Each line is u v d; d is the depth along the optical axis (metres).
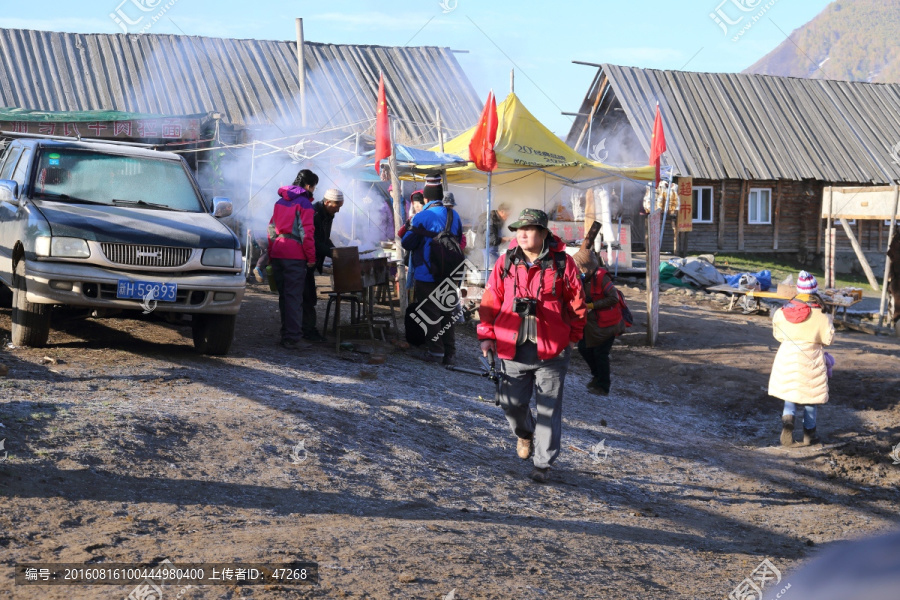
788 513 6.01
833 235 17.97
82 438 4.82
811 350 7.91
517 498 5.39
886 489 6.88
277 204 8.76
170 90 22.19
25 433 4.73
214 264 7.43
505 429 7.28
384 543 3.79
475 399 8.09
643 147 26.61
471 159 12.22
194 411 5.82
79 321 8.94
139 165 8.34
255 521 4.01
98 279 6.92
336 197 9.13
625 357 11.84
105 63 22.36
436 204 9.30
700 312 16.81
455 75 26.48
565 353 5.55
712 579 3.96
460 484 5.48
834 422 8.86
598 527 4.92
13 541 3.33
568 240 20.06
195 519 3.91
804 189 28.75
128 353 7.52
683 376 10.91
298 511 4.33
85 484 4.18
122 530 3.61
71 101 20.86
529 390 5.61
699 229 28.08
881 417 8.96
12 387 5.70
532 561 3.83
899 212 16.08
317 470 5.11
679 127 27.78
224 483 4.59
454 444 6.48
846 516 6.02
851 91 31.62
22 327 7.23
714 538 5.08
